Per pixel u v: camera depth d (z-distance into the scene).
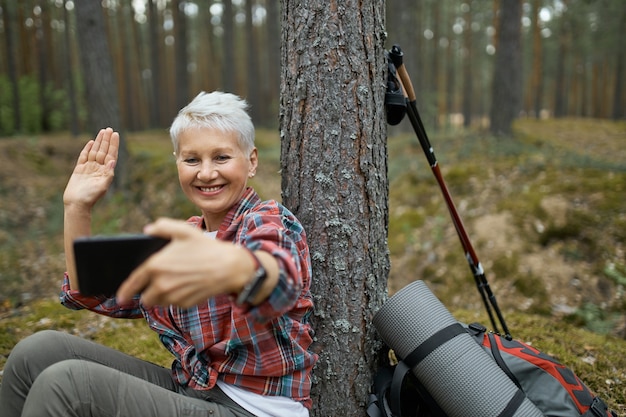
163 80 22.98
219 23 27.98
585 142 11.42
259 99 19.11
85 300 1.54
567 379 1.68
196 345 1.41
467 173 6.35
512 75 8.80
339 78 1.70
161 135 15.66
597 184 5.24
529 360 1.69
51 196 9.13
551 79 30.50
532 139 9.11
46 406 1.19
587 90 34.38
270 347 1.36
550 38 24.61
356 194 1.76
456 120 29.11
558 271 4.41
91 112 8.37
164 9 23.11
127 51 20.58
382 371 1.88
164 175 8.09
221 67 24.89
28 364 1.41
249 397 1.39
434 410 1.77
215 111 1.43
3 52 19.34
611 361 2.60
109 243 1.02
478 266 2.30
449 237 5.21
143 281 0.90
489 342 1.76
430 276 4.87
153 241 1.04
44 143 12.21
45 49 17.83
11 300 4.55
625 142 11.08
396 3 12.51
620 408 2.21
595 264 4.40
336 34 1.68
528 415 1.54
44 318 3.40
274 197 7.83
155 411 1.30
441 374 1.62
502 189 5.74
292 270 1.04
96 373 1.26
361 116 1.73
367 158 1.76
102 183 1.54
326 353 1.81
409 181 6.66
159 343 2.96
